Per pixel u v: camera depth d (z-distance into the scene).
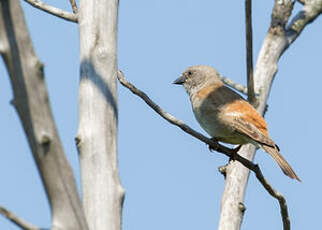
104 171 9.40
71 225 7.07
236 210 12.56
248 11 12.19
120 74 11.41
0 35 6.54
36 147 6.81
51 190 7.01
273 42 15.56
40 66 6.67
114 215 9.14
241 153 14.41
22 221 6.95
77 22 11.16
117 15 10.59
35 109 6.71
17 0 6.57
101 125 9.66
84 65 10.11
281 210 11.25
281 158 12.96
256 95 14.76
